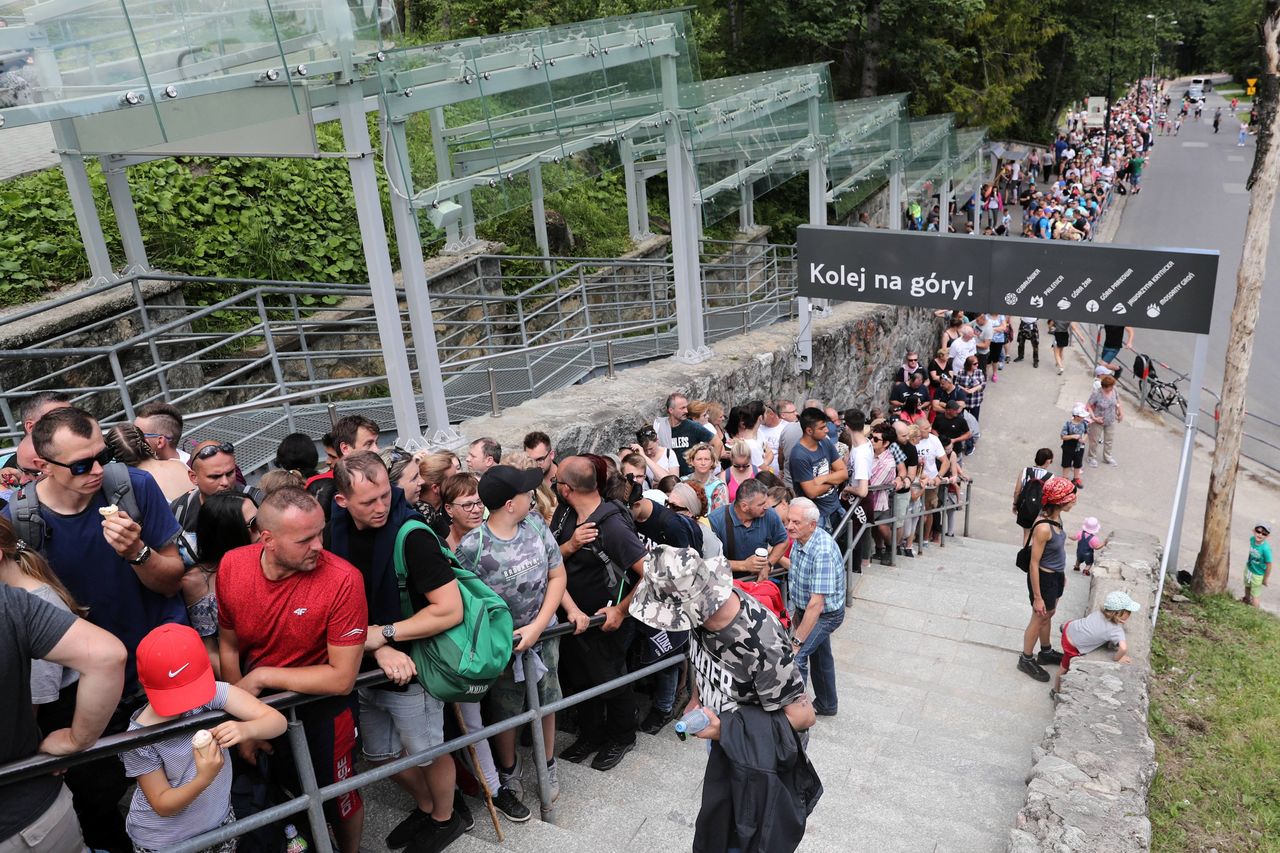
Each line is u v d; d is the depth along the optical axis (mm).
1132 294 11320
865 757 6180
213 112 7047
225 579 3305
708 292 19438
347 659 3275
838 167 17125
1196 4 96000
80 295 7617
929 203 26578
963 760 6316
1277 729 7641
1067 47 40031
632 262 13320
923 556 11586
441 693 3650
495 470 4238
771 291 20344
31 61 5891
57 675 2994
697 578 3303
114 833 3557
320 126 13469
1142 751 5957
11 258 9273
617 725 5230
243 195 11664
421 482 4973
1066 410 19500
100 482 3266
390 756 4109
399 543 3611
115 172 8758
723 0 26203
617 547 4801
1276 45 10055
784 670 3379
